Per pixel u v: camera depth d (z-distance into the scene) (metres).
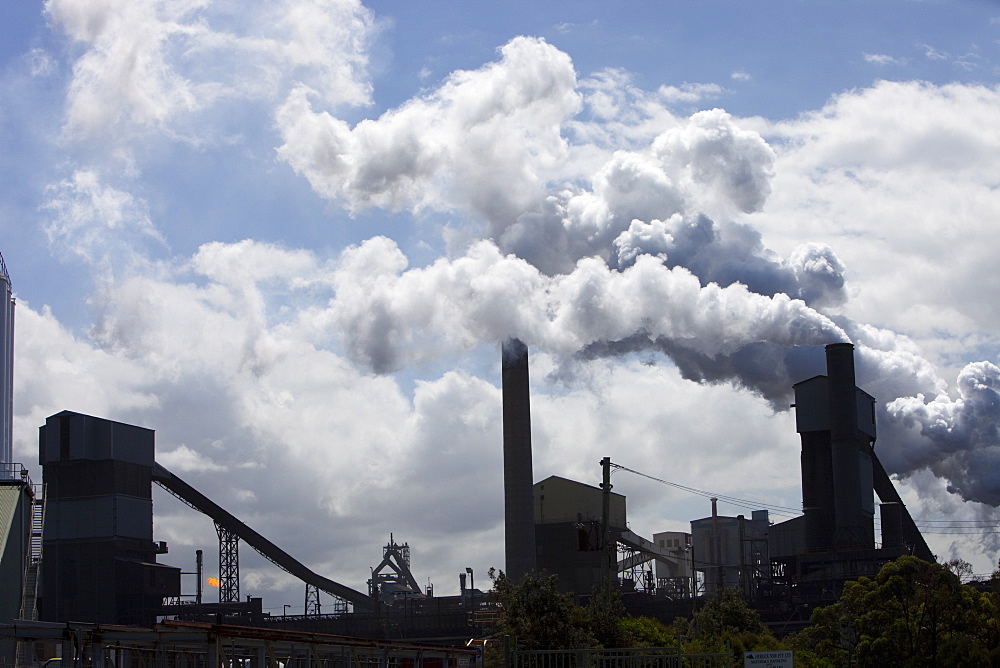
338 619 175.25
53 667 34.06
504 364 169.00
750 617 93.75
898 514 179.75
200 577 198.75
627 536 194.62
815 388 173.50
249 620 180.62
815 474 173.88
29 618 56.06
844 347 169.00
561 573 188.88
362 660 49.66
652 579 180.75
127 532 184.88
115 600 181.25
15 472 56.38
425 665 56.84
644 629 71.81
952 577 93.56
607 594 71.00
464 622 166.38
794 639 95.69
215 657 31.19
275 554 189.00
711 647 61.81
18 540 53.28
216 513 187.62
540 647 62.69
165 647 32.06
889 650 90.19
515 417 167.00
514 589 67.56
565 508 193.50
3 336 156.38
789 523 175.62
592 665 37.34
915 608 91.81
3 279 156.75
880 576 95.50
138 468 189.88
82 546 182.38
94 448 185.75
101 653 30.52
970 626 90.50
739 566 180.12
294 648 38.84
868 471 173.88
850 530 165.38
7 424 157.75
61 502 184.62
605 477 72.94
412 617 170.62
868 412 177.88
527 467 166.38
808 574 168.38
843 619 93.81
